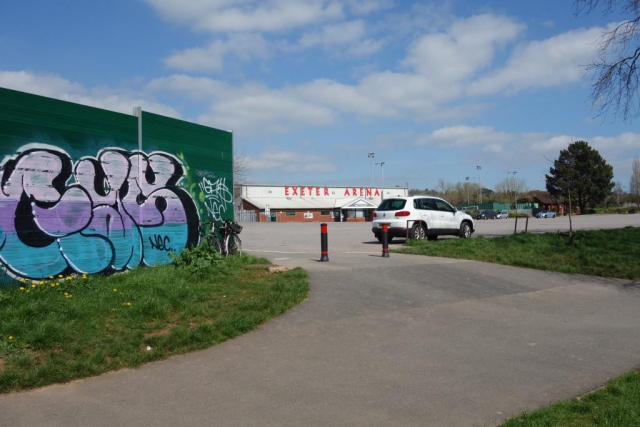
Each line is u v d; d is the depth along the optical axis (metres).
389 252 15.16
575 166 80.44
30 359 5.33
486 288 10.17
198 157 12.02
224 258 11.16
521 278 11.32
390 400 4.72
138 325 6.55
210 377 5.30
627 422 4.05
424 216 18.84
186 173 11.60
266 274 10.11
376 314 7.91
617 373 5.52
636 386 4.94
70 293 7.52
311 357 5.96
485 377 5.36
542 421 4.09
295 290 8.73
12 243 7.91
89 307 6.82
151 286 8.14
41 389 4.92
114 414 4.39
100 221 9.38
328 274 10.38
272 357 5.95
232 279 9.41
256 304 7.76
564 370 5.61
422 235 18.73
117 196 9.76
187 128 11.70
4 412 4.40
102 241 9.40
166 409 4.50
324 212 79.31
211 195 12.46
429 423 4.23
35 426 4.14
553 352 6.30
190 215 11.67
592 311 8.73
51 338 5.78
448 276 10.88
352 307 8.22
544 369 5.64
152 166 10.63
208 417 4.34
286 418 4.32
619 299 9.73
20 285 7.96
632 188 89.56
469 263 12.63
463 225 20.30
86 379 5.20
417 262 12.24
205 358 5.89
